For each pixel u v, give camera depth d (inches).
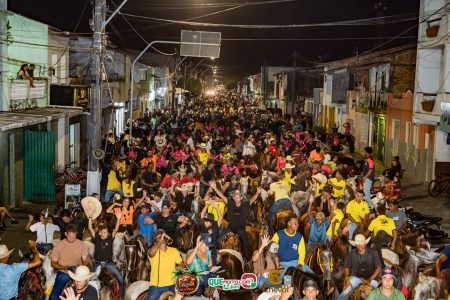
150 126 1819.6
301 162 986.1
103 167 1042.7
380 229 579.5
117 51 1827.0
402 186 1202.0
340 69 2081.7
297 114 2741.1
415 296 483.8
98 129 852.0
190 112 2854.3
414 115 1264.8
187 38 1278.3
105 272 485.7
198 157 1130.0
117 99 1823.3
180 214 613.0
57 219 602.9
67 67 1293.1
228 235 520.1
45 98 1093.1
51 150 952.9
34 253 451.8
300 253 483.2
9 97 920.9
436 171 1157.1
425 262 522.9
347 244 537.3
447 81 1131.9
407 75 1407.5
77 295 367.2
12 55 938.7
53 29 1211.2
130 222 625.0
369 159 874.1
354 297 441.4
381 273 463.8
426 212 949.8
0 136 863.1
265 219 733.9
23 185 956.0
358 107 1795.0
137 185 885.8
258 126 1971.0
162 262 435.5
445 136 1178.0
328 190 671.8
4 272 406.3
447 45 1128.8
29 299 476.4
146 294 448.5
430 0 1227.9
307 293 364.2
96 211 607.8
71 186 828.6
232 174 880.9
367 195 863.1
